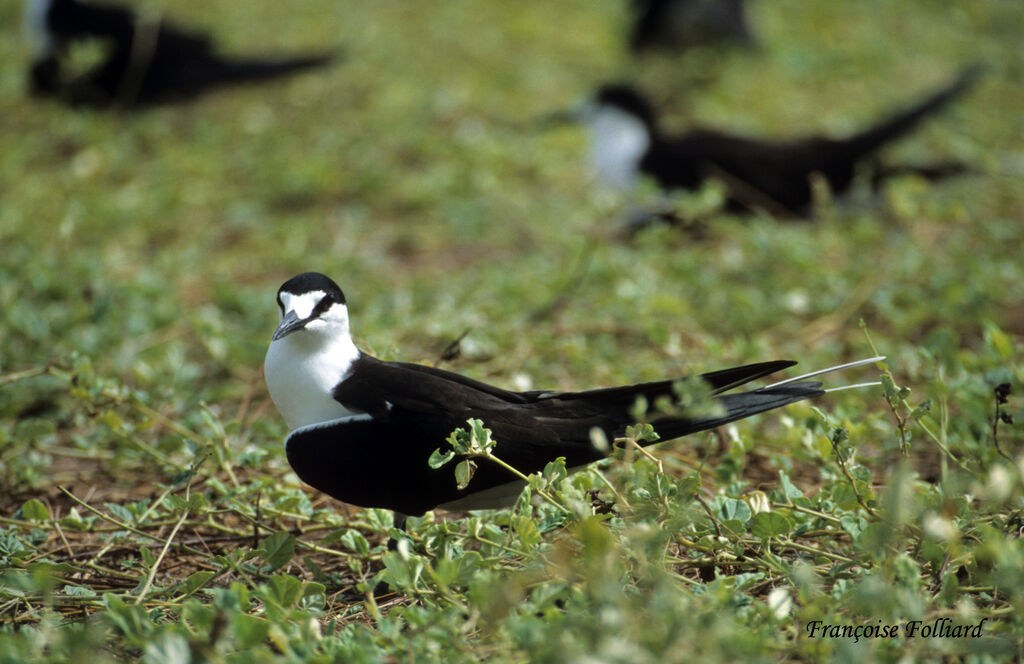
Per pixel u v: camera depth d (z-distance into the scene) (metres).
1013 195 16.50
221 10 27.75
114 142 18.80
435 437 6.70
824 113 21.03
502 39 25.78
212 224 16.08
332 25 26.47
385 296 12.73
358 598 6.64
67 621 5.98
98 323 11.08
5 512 8.30
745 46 24.59
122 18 20.55
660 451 8.39
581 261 12.85
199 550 7.48
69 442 9.66
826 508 6.59
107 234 15.30
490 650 5.25
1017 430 7.73
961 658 5.16
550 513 6.38
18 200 16.25
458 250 15.22
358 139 19.05
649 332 10.27
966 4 29.41
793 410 8.69
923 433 8.18
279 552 6.33
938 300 11.85
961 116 20.52
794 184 15.93
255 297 12.76
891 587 5.29
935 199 16.05
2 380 8.45
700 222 15.36
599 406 6.92
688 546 6.30
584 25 27.25
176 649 4.78
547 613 5.17
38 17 20.56
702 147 15.88
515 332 11.23
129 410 9.55
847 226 15.11
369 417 6.76
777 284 12.74
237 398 10.40
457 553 6.23
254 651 4.99
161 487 7.10
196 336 11.90
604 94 18.55
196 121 20.23
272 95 21.64
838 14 28.11
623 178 17.53
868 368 10.34
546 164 18.17
